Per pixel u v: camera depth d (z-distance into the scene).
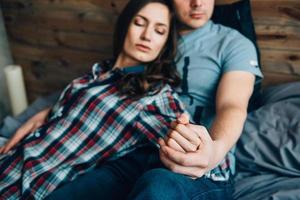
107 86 1.26
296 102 1.30
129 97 1.20
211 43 1.33
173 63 1.33
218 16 1.46
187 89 1.32
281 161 1.20
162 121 1.13
